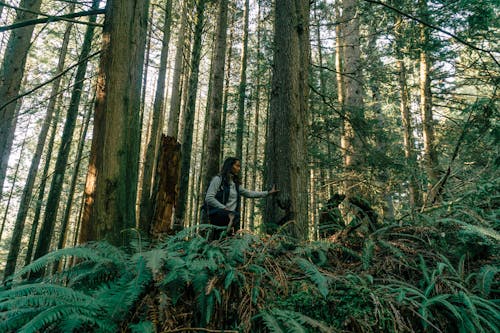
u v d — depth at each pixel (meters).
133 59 2.91
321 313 1.83
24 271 1.74
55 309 1.49
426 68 9.17
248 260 2.27
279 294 1.98
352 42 8.03
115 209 2.58
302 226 3.12
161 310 1.71
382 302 1.88
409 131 10.81
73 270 2.06
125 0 2.94
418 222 3.24
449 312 1.91
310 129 6.80
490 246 2.52
